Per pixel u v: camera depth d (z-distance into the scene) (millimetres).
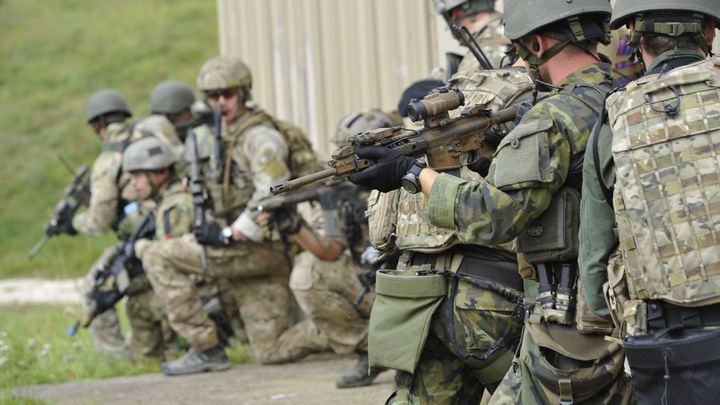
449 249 8656
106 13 57125
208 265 16906
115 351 19172
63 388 16594
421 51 19047
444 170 8148
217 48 52031
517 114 8055
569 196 7484
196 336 17094
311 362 17406
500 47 11312
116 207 19094
